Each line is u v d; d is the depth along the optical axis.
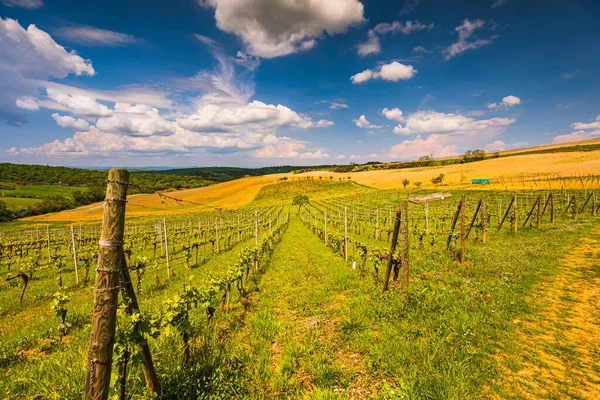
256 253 14.01
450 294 8.37
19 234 38.88
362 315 7.57
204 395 4.59
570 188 48.28
